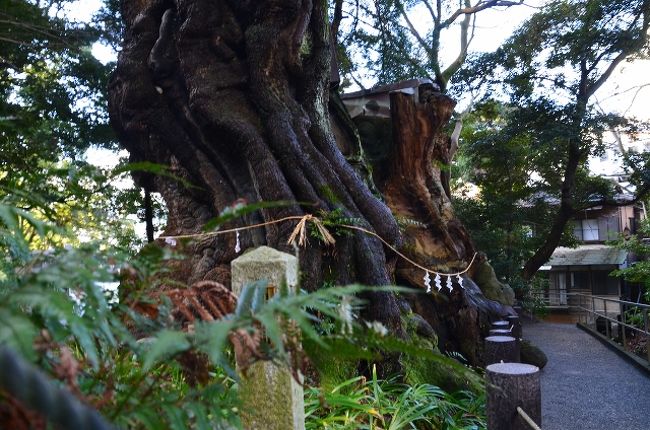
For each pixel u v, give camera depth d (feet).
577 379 25.22
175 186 22.35
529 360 27.61
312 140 19.92
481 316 26.55
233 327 2.65
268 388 7.07
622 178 61.98
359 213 18.17
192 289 3.59
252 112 19.67
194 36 20.08
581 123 46.96
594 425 18.28
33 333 1.77
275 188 17.30
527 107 50.62
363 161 24.59
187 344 2.48
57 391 1.54
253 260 7.46
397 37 42.55
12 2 19.44
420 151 27.63
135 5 23.63
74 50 23.88
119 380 3.54
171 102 21.63
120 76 22.40
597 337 39.65
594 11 44.78
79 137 30.99
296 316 2.56
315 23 21.57
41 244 4.18
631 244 50.70
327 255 16.89
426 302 25.49
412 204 27.81
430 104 27.55
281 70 19.80
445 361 3.06
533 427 8.32
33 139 14.26
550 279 73.92
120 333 2.87
